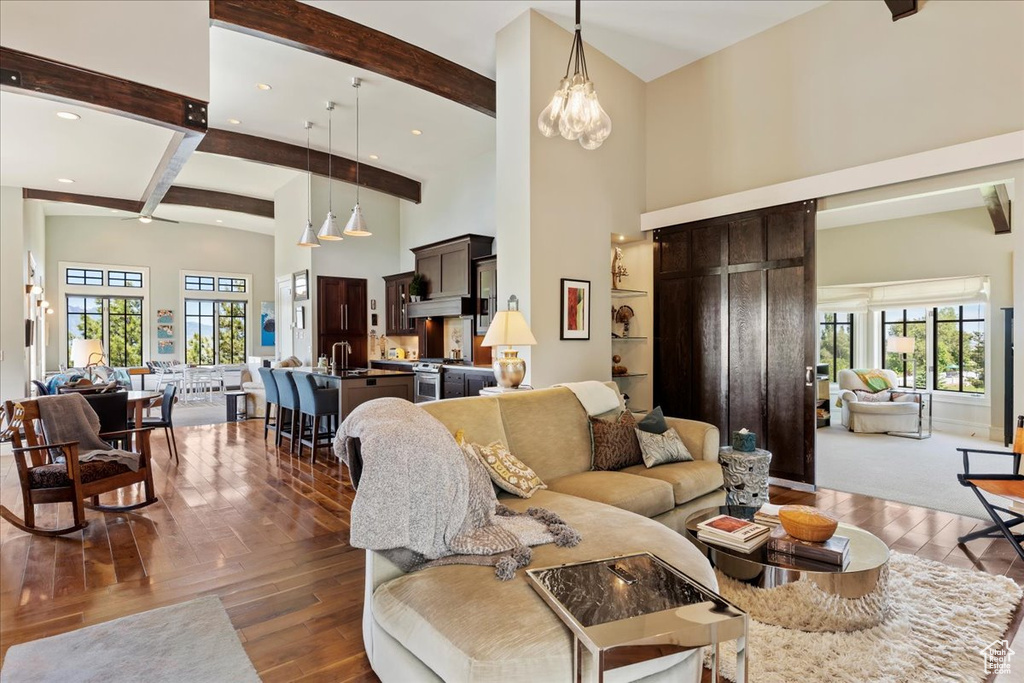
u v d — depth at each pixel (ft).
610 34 15.84
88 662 6.61
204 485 14.76
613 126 17.33
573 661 4.90
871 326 26.91
